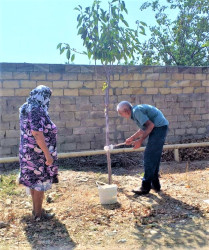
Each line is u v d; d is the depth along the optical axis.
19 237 3.71
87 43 5.24
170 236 3.71
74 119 8.66
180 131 9.88
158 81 9.45
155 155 4.95
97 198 4.98
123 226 4.01
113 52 5.20
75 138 8.71
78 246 3.50
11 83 8.01
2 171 7.50
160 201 4.81
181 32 17.42
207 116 10.20
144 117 4.74
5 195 5.15
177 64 17.84
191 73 9.84
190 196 5.02
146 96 9.36
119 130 9.12
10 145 8.13
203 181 5.90
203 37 17.34
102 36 5.17
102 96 8.87
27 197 5.11
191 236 3.71
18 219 4.20
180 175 6.54
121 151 7.68
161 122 4.91
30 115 3.79
